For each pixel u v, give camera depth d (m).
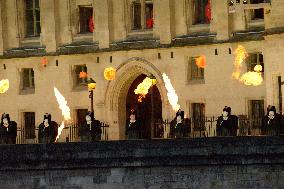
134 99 98.94
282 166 78.31
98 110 99.00
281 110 88.56
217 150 79.88
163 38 96.06
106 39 98.44
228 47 93.50
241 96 93.06
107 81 98.38
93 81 91.25
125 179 82.12
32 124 102.12
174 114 95.75
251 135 82.00
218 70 94.06
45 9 101.00
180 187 80.75
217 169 79.81
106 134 98.56
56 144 83.69
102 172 82.62
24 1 102.44
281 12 88.12
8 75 102.62
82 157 83.06
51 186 83.69
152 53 96.62
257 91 92.31
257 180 78.88
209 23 94.94
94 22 99.06
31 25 102.25
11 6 102.56
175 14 95.88
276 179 78.50
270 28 88.88
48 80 100.94
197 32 95.12
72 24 100.31
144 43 96.81
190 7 95.50
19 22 102.38
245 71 93.00
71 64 100.06
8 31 102.75
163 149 81.19
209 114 94.44
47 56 100.81
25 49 101.75
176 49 95.69
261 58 92.69
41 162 83.81
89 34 99.69
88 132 87.88
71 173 83.25
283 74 88.25
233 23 93.44
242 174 79.19
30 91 101.88
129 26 98.06
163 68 96.25
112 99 98.56
